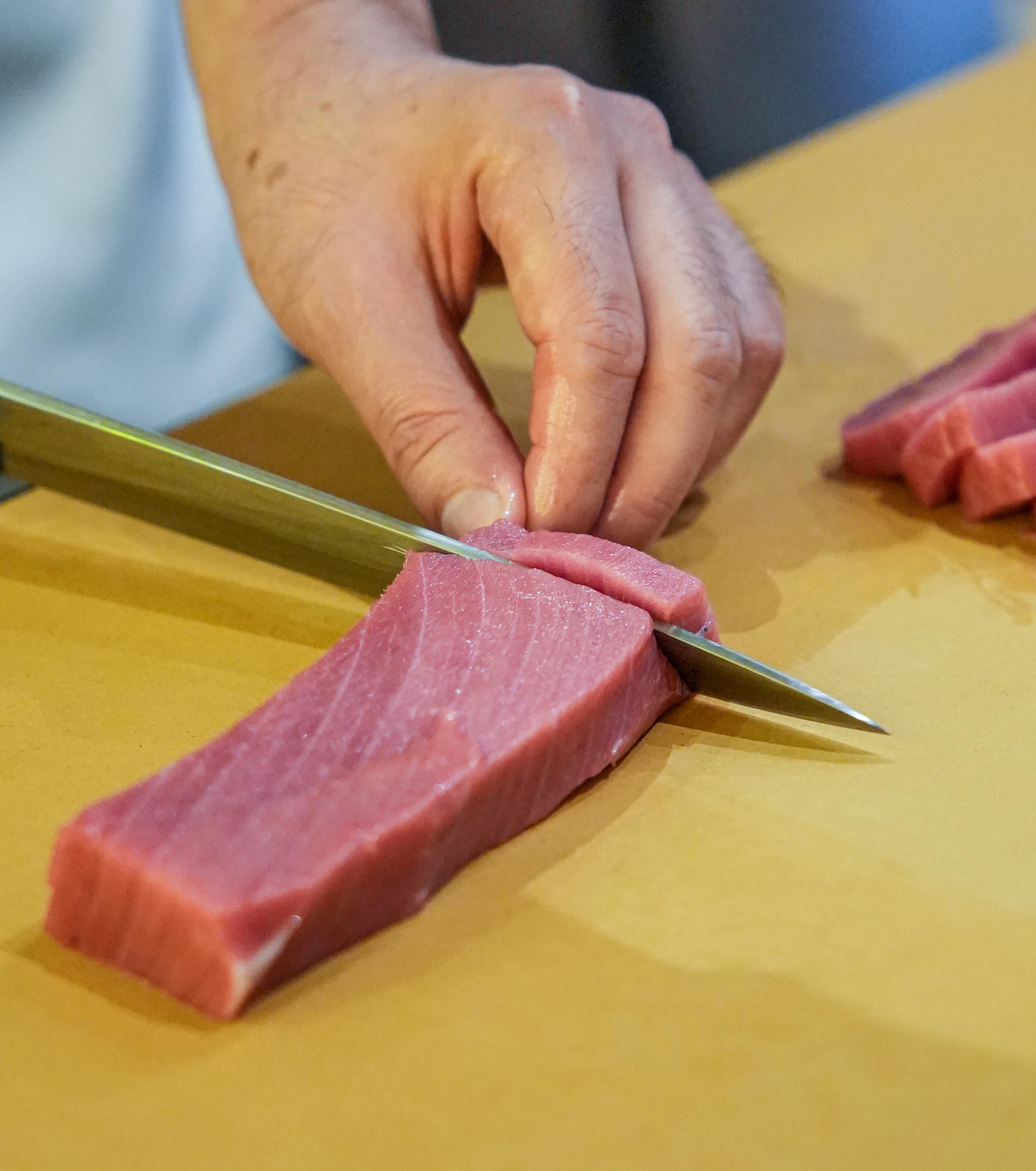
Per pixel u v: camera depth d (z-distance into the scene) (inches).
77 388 29.5
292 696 20.0
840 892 19.6
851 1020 18.8
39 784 20.6
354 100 23.7
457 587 20.9
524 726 19.7
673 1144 18.2
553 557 21.2
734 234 23.7
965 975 19.0
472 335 26.8
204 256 30.4
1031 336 24.1
